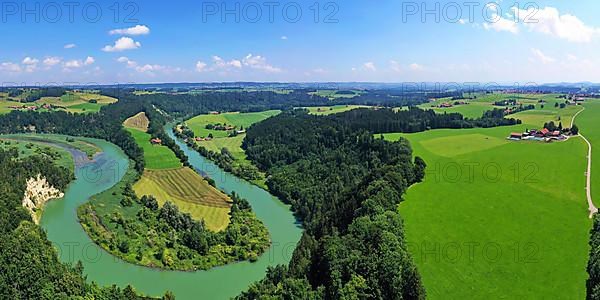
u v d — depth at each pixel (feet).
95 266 368.07
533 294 261.24
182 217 444.14
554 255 303.68
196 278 360.48
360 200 390.42
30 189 506.48
